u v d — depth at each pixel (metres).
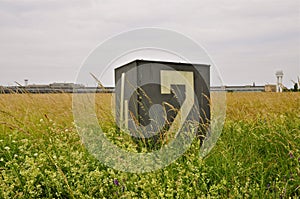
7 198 2.38
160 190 2.52
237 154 3.45
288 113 5.21
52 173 2.71
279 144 3.71
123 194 2.50
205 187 2.61
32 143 3.62
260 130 4.44
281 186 2.79
